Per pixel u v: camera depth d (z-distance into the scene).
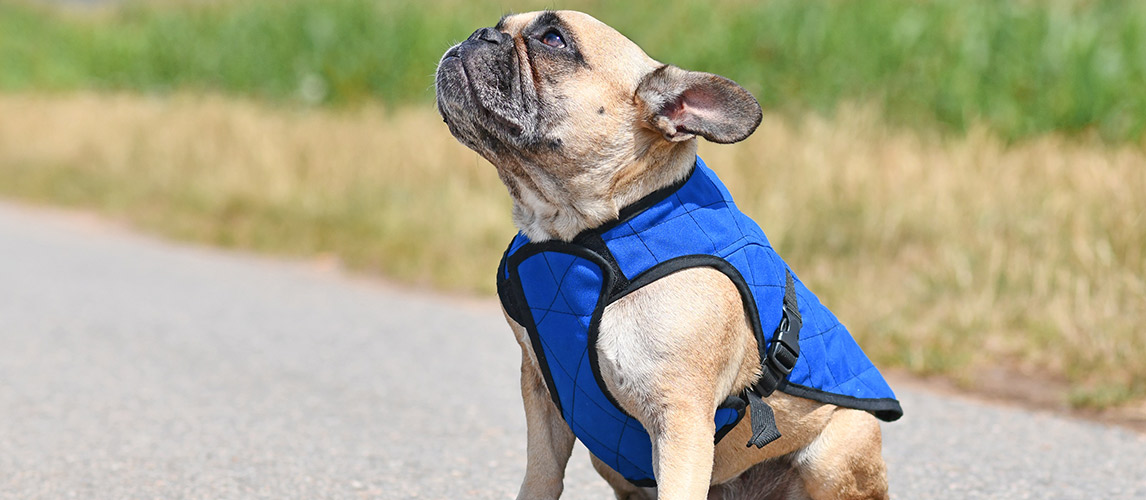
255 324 8.24
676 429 3.50
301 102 17.98
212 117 16.22
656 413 3.53
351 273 10.41
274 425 5.77
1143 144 10.41
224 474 4.96
